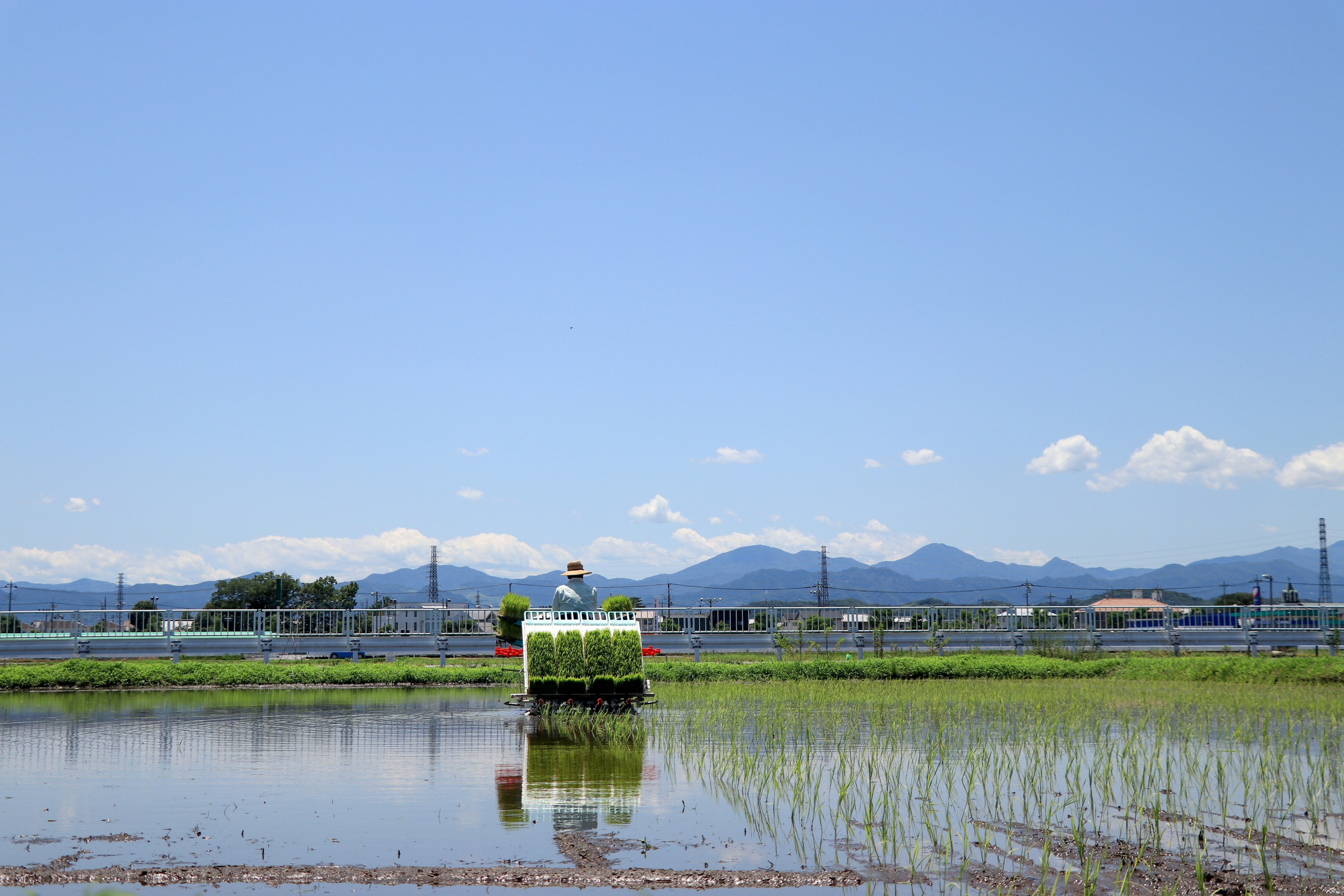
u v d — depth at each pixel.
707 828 13.62
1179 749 20.47
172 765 18.81
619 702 27.67
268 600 90.81
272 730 24.16
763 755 19.83
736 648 48.69
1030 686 36.19
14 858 12.03
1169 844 12.98
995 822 14.15
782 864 11.93
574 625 28.31
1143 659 43.97
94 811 14.69
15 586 78.88
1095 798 15.82
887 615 51.25
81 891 10.76
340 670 38.34
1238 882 11.30
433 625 48.12
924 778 17.42
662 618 50.06
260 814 14.48
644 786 16.66
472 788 16.48
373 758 19.67
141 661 42.47
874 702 29.75
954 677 40.88
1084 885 11.00
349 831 13.44
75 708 29.69
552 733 23.61
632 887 10.98
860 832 13.46
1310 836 13.33
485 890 10.86
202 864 11.73
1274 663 38.81
